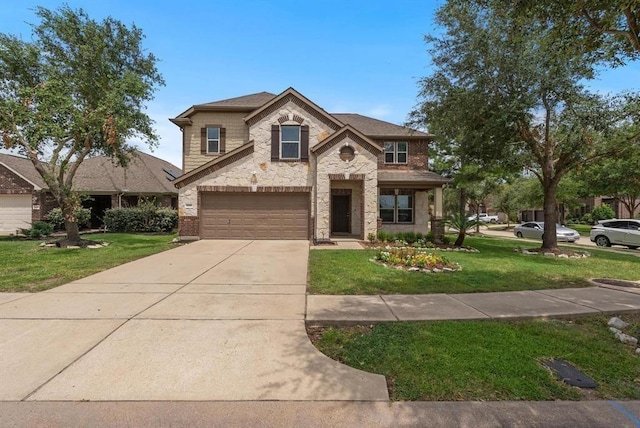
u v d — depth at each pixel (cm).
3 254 1098
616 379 340
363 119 2062
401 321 487
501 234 2780
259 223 1519
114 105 1240
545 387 323
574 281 764
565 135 1214
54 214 1981
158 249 1216
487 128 1205
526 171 1598
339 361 375
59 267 873
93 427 264
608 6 466
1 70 1226
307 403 297
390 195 1820
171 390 313
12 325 461
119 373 341
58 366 353
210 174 1501
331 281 729
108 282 714
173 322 479
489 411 287
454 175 2131
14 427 262
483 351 395
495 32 1116
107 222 1983
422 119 1539
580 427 269
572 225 3744
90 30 1273
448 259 1055
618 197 2767
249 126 1518
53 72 1230
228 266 897
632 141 1193
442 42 1269
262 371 349
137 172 2355
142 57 1449
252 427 266
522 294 640
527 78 1148
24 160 2259
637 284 738
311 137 1525
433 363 366
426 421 274
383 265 910
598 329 475
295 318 499
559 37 577
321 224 1477
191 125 1756
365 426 269
